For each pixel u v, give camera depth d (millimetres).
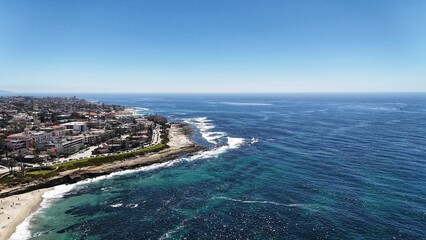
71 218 78625
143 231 71000
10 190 96562
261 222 73875
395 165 115688
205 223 74188
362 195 86938
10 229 72562
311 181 101062
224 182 104125
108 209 84000
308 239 65625
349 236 66000
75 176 111125
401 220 71625
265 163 127188
